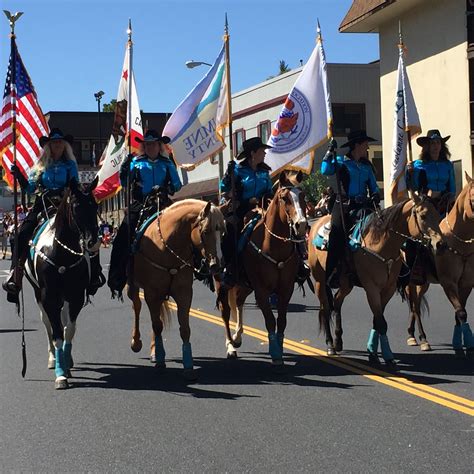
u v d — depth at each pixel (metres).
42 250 8.48
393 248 8.87
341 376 8.59
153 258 8.61
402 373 8.70
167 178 9.72
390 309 14.12
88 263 8.62
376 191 9.75
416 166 9.89
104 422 6.83
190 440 6.23
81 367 9.36
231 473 5.44
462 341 9.67
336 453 5.80
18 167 10.20
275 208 8.81
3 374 9.02
